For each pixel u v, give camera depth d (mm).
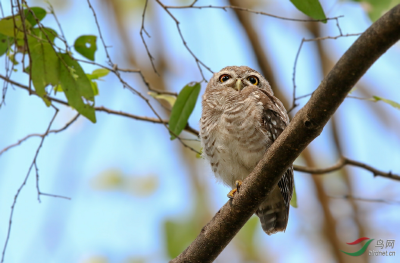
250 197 7781
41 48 8859
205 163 11570
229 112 9688
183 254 8680
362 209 16188
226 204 8227
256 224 15625
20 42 9156
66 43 8773
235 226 8156
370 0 10133
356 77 6148
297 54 9797
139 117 11133
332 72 6258
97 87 10289
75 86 9109
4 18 8492
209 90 11773
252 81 11461
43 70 8953
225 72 11516
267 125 9594
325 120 6637
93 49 9859
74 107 9219
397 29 5637
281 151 7133
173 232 15047
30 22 9141
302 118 6734
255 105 9672
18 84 9523
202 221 15625
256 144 9531
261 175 7488
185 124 10492
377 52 5879
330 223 15938
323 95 6395
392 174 11781
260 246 15625
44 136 9195
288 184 9844
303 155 16281
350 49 6043
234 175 10109
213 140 10000
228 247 15609
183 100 10180
